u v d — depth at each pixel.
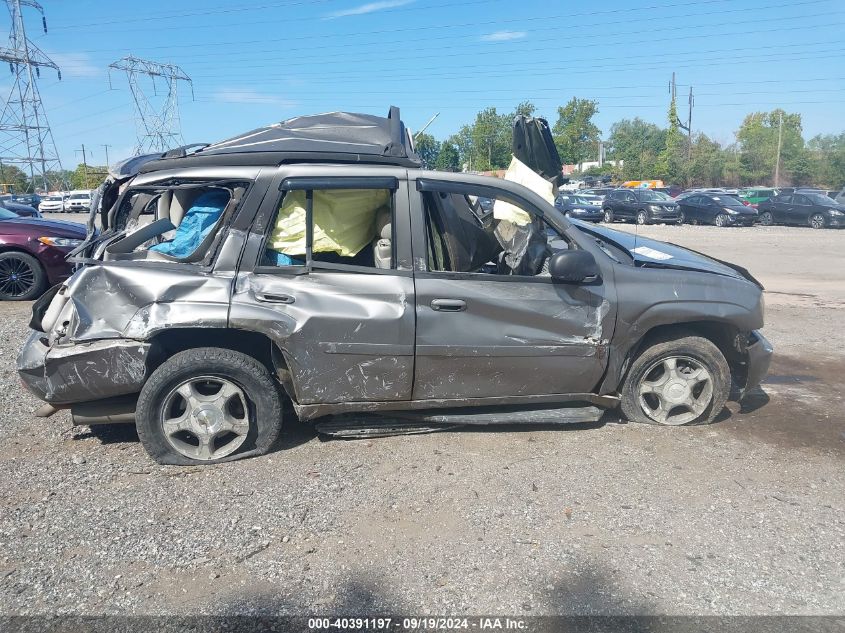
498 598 3.00
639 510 3.74
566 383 4.60
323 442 4.63
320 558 3.30
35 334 4.49
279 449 4.52
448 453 4.46
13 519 3.65
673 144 63.88
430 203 4.50
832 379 6.22
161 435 4.21
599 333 4.53
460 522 3.61
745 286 4.87
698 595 3.03
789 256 16.47
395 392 4.39
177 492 3.94
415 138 5.93
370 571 3.20
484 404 4.55
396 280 4.29
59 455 4.45
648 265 4.79
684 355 4.81
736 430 4.90
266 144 4.61
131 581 3.13
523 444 4.60
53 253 9.45
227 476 4.14
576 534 3.50
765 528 3.57
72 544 3.42
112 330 4.13
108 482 4.07
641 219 29.80
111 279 4.18
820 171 65.50
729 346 5.07
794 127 75.81
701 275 4.77
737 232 24.70
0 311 8.80
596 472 4.20
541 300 4.43
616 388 4.79
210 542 3.43
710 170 65.88
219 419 4.27
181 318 4.07
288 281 4.22
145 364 4.17
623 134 70.31
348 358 4.26
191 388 4.23
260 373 4.28
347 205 4.38
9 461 4.36
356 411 4.43
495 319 4.38
